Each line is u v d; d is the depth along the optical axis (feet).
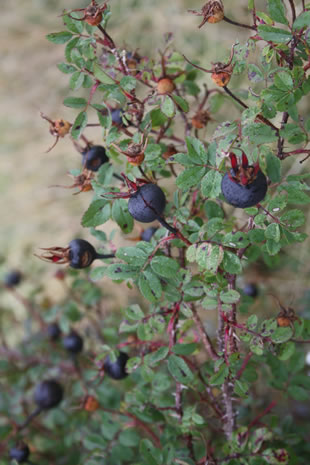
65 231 2.99
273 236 0.99
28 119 3.99
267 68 1.02
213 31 2.94
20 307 1.98
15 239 2.98
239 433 1.13
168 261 1.01
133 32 3.32
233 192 0.96
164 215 1.13
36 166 3.53
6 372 1.68
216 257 0.98
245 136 0.99
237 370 1.14
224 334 1.09
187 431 1.16
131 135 1.12
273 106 1.01
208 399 1.23
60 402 1.49
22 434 1.59
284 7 0.98
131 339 1.28
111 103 1.17
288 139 1.03
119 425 1.31
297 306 1.79
